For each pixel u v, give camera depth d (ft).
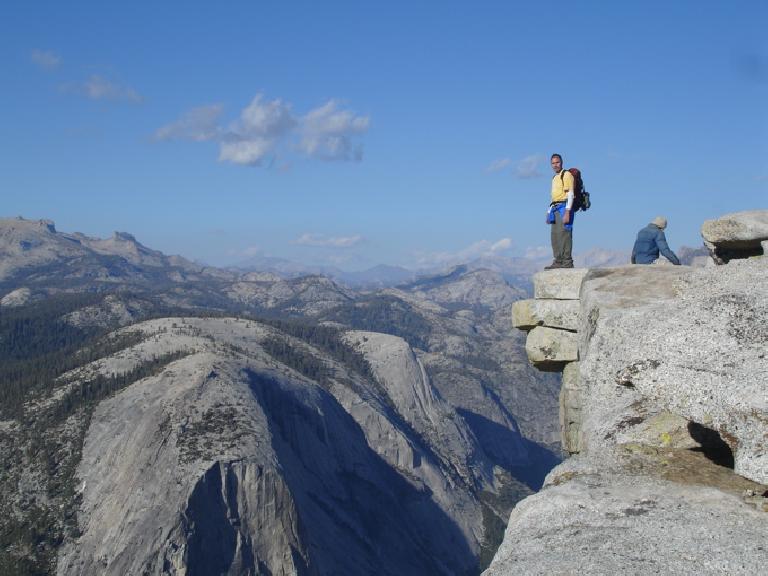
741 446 20.77
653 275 36.29
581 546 19.01
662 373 23.81
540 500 22.97
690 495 21.62
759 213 38.19
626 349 26.14
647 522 19.94
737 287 28.09
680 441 27.20
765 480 19.92
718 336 23.24
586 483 23.95
